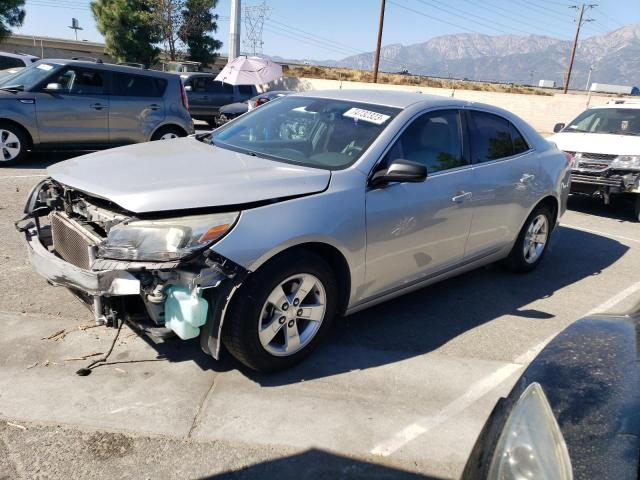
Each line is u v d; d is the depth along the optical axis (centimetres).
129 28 3055
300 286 324
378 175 351
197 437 273
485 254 473
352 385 329
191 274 277
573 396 172
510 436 169
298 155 374
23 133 873
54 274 305
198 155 368
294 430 284
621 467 141
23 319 373
